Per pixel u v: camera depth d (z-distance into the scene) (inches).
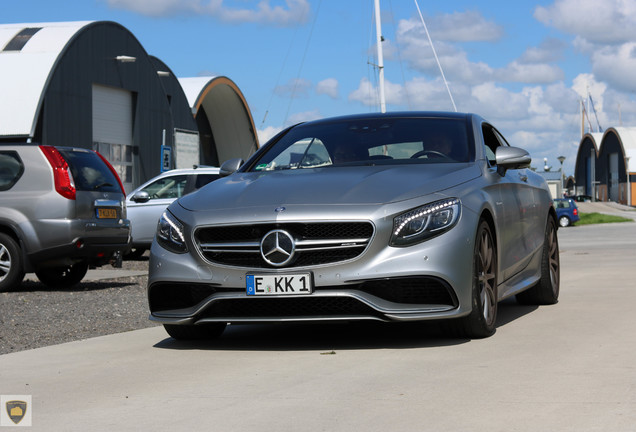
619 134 3115.2
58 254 370.0
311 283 184.2
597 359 167.9
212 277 191.2
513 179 241.4
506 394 138.6
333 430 119.0
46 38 894.4
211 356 188.4
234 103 1595.7
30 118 819.4
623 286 332.8
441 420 122.5
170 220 202.2
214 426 123.3
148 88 1070.4
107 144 989.2
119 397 146.4
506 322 229.9
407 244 183.5
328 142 233.5
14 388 157.5
